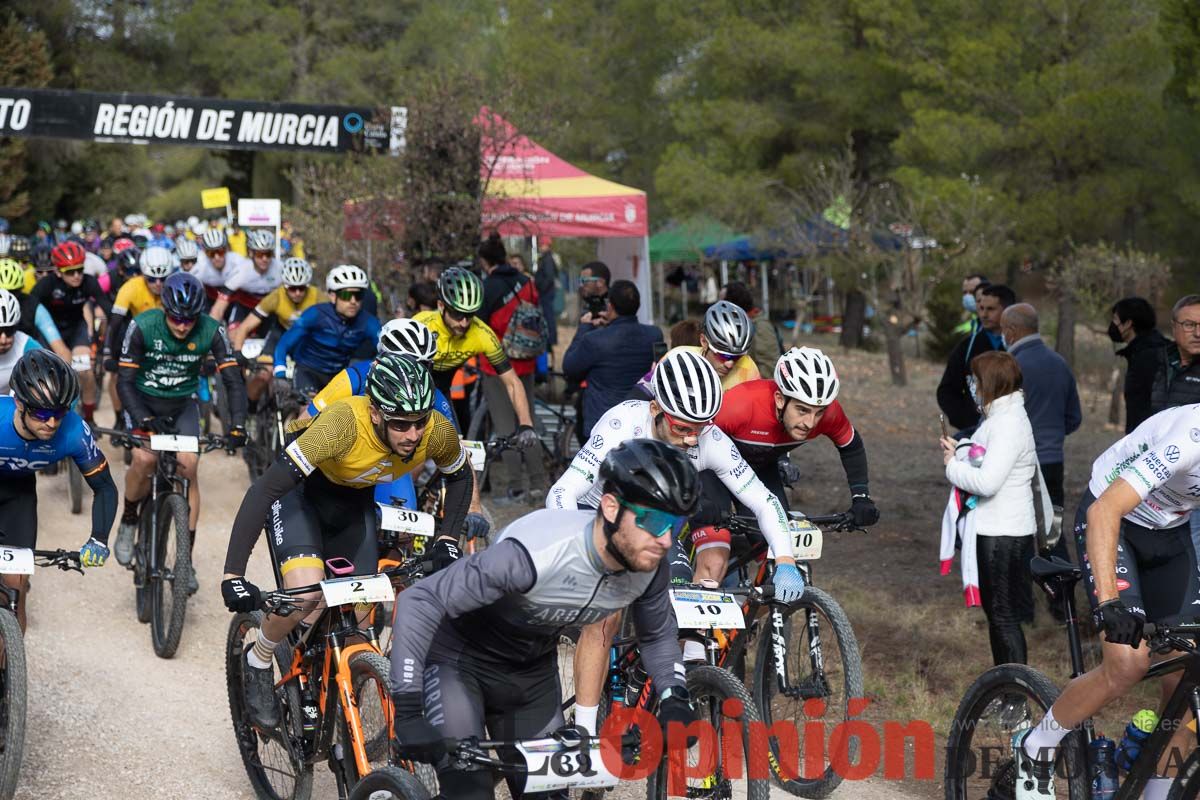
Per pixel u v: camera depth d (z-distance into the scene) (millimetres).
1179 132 16297
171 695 5312
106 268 11117
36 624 6059
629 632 4328
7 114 11938
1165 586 3627
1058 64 18125
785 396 4219
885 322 18172
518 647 2838
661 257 28016
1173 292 17328
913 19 19312
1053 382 5820
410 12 31547
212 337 6492
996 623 4758
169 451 6043
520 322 8586
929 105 19391
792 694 4367
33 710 4836
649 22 26906
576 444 9094
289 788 4086
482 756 2666
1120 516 3262
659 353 7559
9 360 5684
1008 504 4688
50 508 8359
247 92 29641
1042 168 18578
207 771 4496
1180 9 14703
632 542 2529
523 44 27609
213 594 6820
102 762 4438
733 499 4492
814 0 21781
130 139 12070
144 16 30312
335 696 3729
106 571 7109
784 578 3908
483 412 9016
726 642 4516
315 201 13742
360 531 4062
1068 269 17859
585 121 27078
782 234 22531
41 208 28359
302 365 7531
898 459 11430
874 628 6363
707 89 25812
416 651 2713
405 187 10812
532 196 13031
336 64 30047
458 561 2789
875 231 20688
